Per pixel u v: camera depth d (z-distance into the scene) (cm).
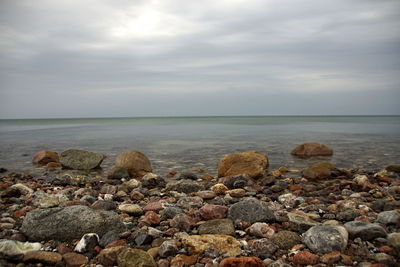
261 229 507
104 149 2247
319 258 410
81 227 498
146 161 1366
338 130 4597
